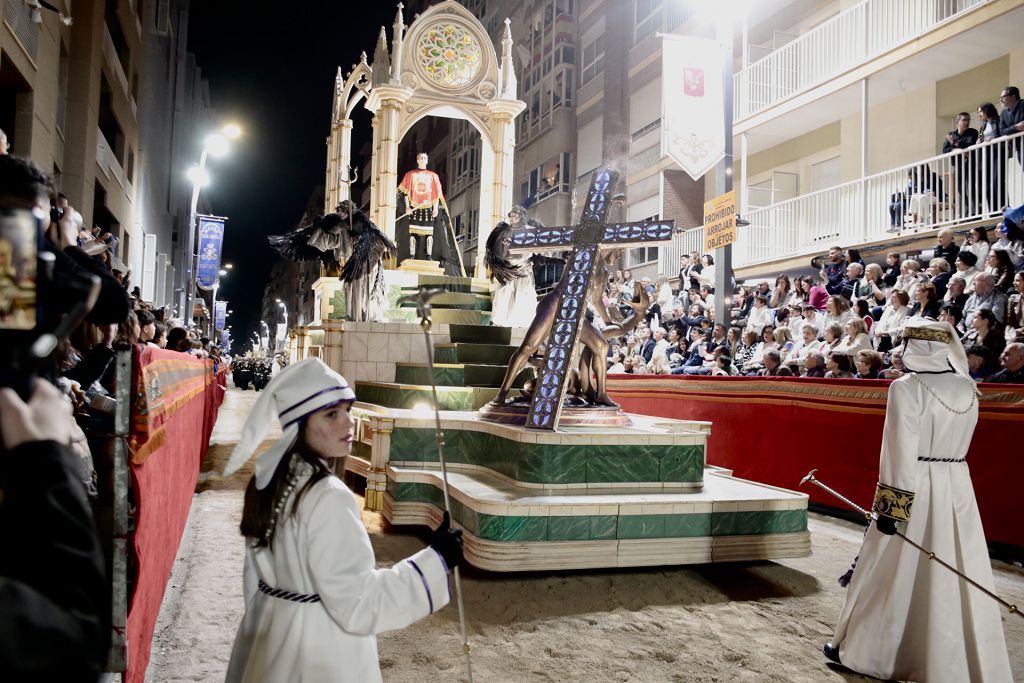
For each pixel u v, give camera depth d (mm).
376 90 12461
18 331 1327
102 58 18234
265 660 2006
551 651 4012
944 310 8609
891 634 3682
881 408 7070
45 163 13273
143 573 2938
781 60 16156
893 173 13812
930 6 12680
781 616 4703
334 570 1956
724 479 6797
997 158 10641
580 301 6133
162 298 32156
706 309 12656
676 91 10617
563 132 25562
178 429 4762
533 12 28547
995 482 6137
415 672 3686
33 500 1251
